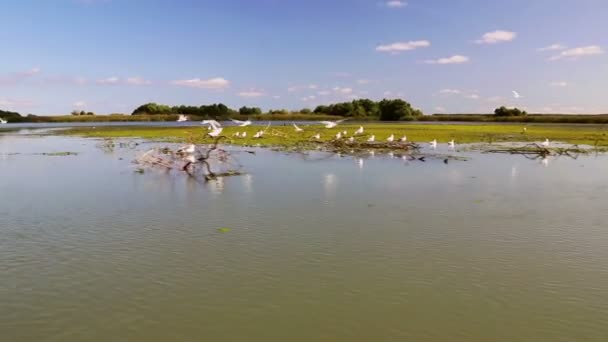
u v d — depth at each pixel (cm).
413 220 1897
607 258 1480
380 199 2283
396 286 1272
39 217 1934
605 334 1046
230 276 1328
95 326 1070
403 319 1105
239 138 6094
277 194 2389
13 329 1056
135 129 9300
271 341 1015
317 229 1761
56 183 2730
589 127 10100
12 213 2000
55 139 6638
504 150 4766
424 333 1048
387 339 1025
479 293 1236
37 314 1122
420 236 1686
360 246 1572
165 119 18612
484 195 2395
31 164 3612
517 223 1864
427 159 3953
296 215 1962
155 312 1133
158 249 1538
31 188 2572
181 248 1545
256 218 1911
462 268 1394
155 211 2031
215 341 1014
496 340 1023
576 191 2520
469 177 2977
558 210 2077
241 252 1511
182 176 2975
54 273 1347
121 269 1375
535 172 3222
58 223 1841
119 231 1733
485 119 16950
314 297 1208
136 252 1511
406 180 2838
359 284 1282
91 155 4294
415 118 17788
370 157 4078
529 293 1238
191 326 1071
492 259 1467
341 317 1112
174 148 4819
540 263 1437
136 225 1811
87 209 2072
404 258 1470
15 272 1352
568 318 1113
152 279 1307
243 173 3088
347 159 3916
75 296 1210
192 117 18412
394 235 1695
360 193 2425
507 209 2094
